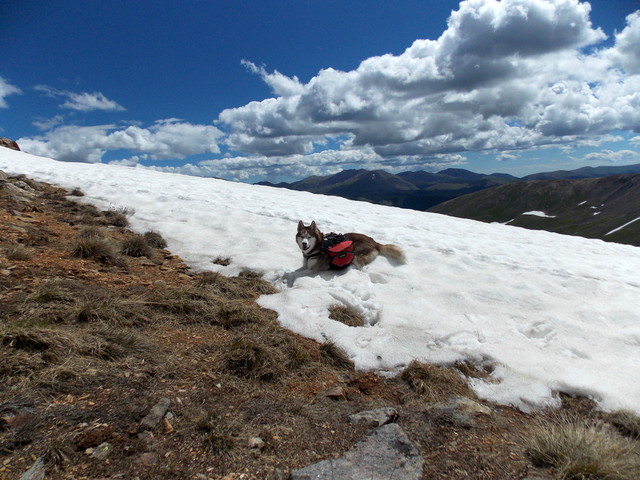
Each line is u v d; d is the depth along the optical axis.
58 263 6.55
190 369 4.18
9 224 8.20
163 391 3.68
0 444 2.69
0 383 3.26
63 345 3.92
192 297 6.11
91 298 5.30
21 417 2.95
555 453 3.45
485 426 3.93
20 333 3.77
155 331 4.96
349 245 8.48
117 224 10.71
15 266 5.91
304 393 4.21
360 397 4.34
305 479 2.88
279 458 3.09
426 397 4.41
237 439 3.20
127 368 3.92
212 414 3.42
